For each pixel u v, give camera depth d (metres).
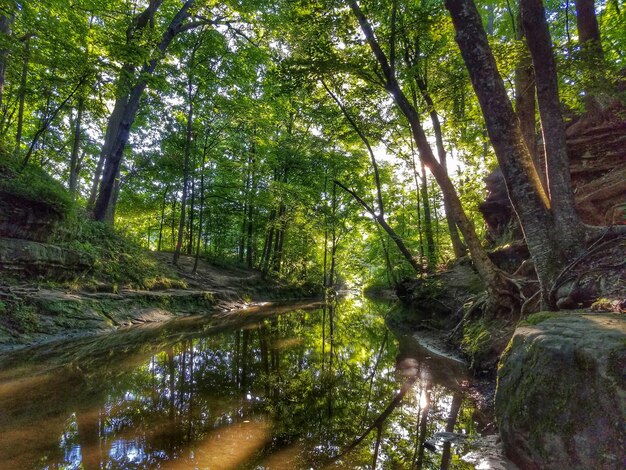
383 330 11.93
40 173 11.65
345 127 13.56
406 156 13.84
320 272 30.92
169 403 4.83
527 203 4.94
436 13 8.54
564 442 2.51
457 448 3.54
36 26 9.49
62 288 9.99
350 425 4.23
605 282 4.13
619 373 2.29
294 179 23.80
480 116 10.69
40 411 4.39
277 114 22.25
